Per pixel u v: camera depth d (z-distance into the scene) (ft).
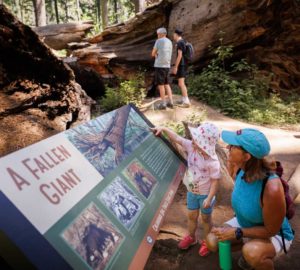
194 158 8.83
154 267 9.12
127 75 36.24
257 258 7.27
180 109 26.48
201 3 34.86
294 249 9.86
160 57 25.02
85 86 30.25
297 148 19.34
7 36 13.00
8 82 13.21
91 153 6.51
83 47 39.58
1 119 12.09
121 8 121.80
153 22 37.58
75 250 4.65
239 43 33.63
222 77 32.32
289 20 32.71
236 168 7.85
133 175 7.28
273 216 6.89
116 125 8.21
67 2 147.33
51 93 15.02
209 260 9.29
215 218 12.04
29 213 4.37
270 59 34.45
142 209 6.68
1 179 4.37
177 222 11.59
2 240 4.01
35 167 5.02
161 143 9.68
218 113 27.35
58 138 6.01
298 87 35.58
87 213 5.32
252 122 26.13
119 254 5.35
